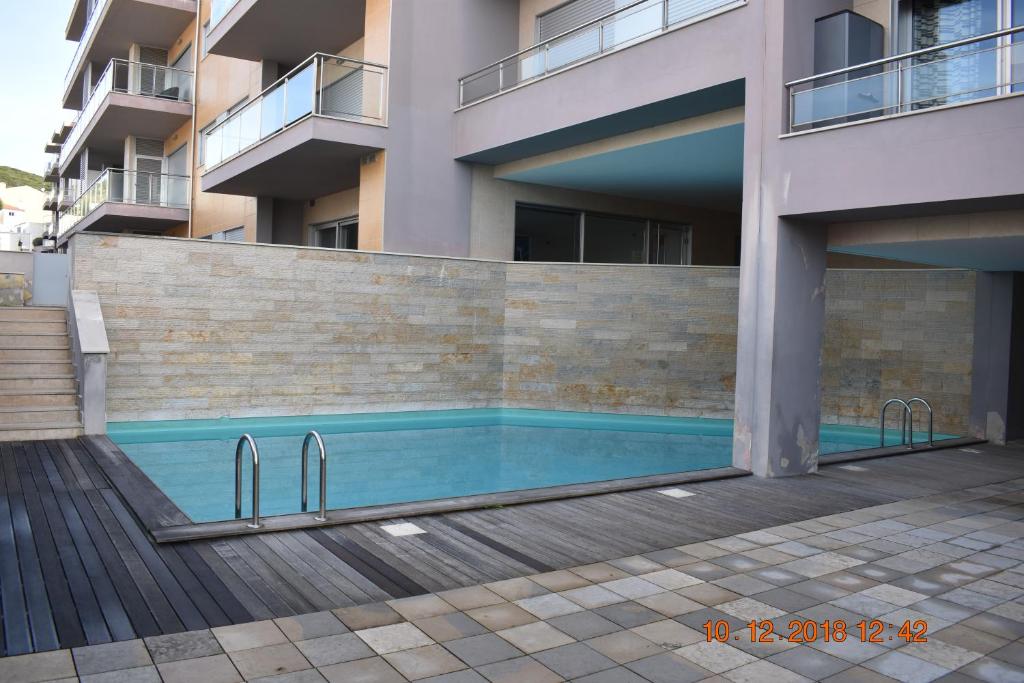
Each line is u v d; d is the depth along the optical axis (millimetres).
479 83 14523
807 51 8945
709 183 15352
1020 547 6066
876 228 8727
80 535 5469
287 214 18891
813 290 8953
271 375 12109
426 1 14281
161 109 22547
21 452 8219
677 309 13570
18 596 4336
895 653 4023
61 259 18922
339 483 8367
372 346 12961
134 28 23703
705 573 5242
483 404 14078
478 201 14953
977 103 6930
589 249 16672
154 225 24688
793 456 8820
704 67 10016
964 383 12570
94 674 3428
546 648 3926
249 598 4434
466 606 4461
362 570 5000
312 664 3627
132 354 11070
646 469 9633
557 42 12703
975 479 8859
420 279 13375
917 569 5461
